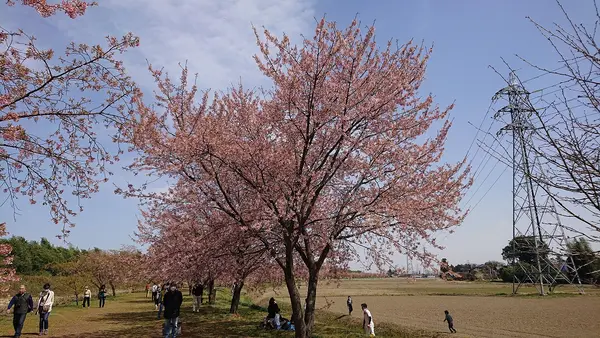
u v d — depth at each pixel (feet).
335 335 46.88
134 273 87.86
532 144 14.48
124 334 45.78
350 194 38.04
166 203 38.34
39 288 95.81
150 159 33.68
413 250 36.45
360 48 34.12
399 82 35.24
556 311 97.45
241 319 57.93
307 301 38.14
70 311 75.15
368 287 255.29
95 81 23.94
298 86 34.14
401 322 77.20
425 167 36.68
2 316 62.64
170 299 41.09
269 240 41.09
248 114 37.63
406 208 33.60
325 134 36.09
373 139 35.70
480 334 62.49
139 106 31.50
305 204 35.14
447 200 35.09
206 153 32.91
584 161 13.11
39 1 19.54
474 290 200.54
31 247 202.69
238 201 38.37
